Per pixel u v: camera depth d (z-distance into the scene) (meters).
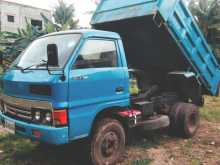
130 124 5.60
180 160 5.62
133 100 6.17
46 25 16.75
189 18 6.87
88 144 4.90
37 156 5.70
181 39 6.72
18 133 4.88
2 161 5.44
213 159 5.67
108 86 5.09
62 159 5.54
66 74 4.43
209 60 7.67
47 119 4.43
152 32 6.73
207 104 11.18
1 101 5.46
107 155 5.13
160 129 7.44
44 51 5.18
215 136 7.14
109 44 5.29
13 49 13.73
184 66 7.39
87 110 4.74
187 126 6.88
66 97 4.42
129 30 7.07
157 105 6.90
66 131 4.41
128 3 6.68
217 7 20.94
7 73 5.29
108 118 5.23
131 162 5.45
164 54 7.28
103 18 7.09
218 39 20.33
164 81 7.64
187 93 7.60
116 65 5.35
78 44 4.79
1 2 24.39
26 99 4.70
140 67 7.86
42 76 4.52
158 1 6.07
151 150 6.12
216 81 8.06
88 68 4.83
